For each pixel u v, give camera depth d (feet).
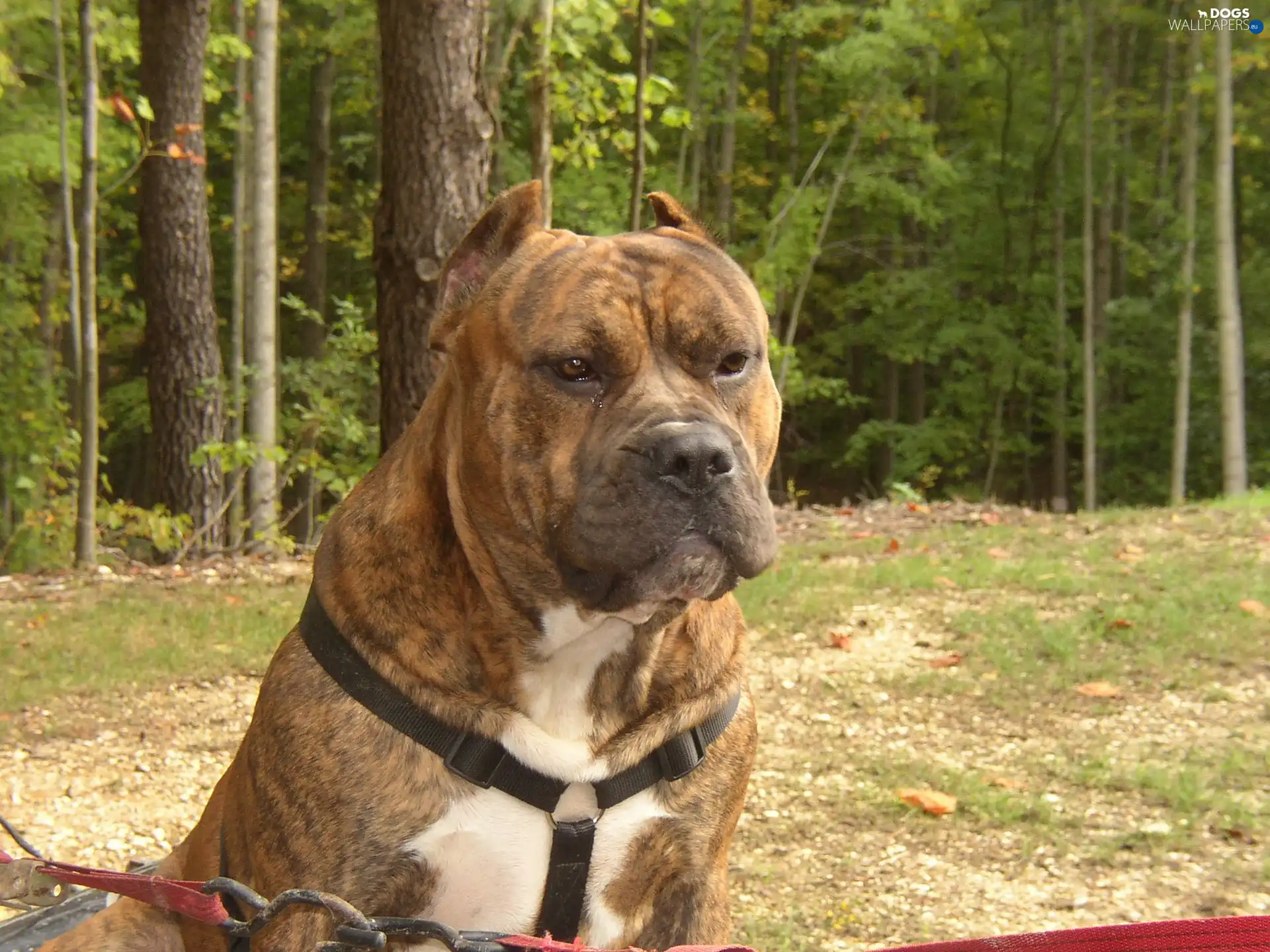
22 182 51.70
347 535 9.25
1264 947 5.43
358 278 85.87
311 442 47.44
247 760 9.24
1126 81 90.22
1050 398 91.81
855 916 13.84
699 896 9.48
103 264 75.51
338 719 8.70
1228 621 22.72
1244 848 14.89
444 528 8.98
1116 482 88.43
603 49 55.98
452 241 25.11
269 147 43.34
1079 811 15.92
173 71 41.22
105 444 76.69
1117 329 85.71
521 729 8.67
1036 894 14.12
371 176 82.58
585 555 8.29
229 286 84.58
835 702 20.04
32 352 51.34
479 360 9.00
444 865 8.77
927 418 88.99
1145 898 13.92
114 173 51.62
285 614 26.37
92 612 26.84
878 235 87.45
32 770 18.48
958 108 89.51
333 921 8.69
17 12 42.68
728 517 8.29
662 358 8.87
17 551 41.88
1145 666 20.76
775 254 73.20
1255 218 91.04
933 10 72.54
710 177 80.74
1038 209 84.33
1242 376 77.20
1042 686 20.16
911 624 23.85
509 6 35.32
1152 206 87.81
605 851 9.04
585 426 8.65
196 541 39.91
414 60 24.75
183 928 9.87
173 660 23.04
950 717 19.27
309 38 66.13
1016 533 32.27
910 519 37.14
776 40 76.59
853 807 16.28
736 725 9.52
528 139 65.36
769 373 9.78
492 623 8.80
